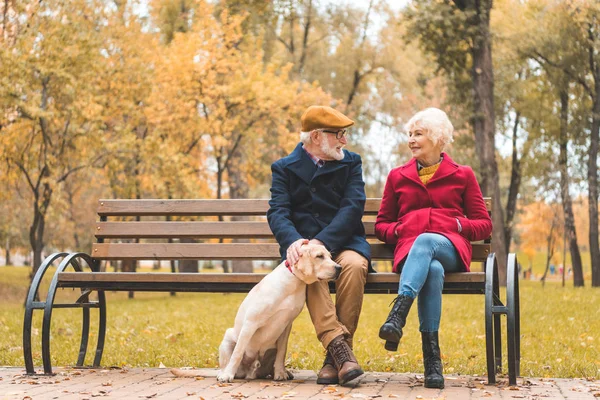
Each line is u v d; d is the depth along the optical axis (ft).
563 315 37.73
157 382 14.47
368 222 16.55
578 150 98.22
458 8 81.20
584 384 14.51
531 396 12.75
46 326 15.52
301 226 15.42
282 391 13.19
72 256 16.38
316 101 78.07
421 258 13.79
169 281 15.44
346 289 14.21
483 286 14.37
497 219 80.64
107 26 66.69
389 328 12.96
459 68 84.48
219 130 71.00
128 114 67.41
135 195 70.64
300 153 15.80
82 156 62.64
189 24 91.71
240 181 90.17
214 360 20.43
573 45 93.50
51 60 56.59
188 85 70.08
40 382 14.56
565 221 96.07
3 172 62.03
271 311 13.99
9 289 85.87
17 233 111.55
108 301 67.51
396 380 15.15
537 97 99.76
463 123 83.46
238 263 92.68
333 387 13.43
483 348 24.95
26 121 58.59
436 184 15.19
